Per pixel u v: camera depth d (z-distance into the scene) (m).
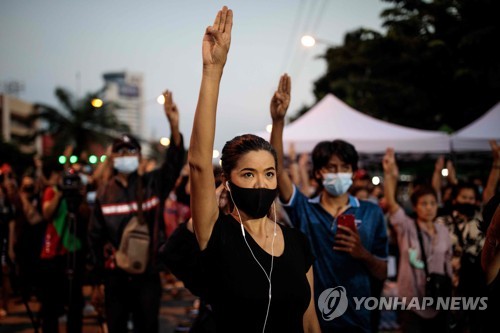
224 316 2.07
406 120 19.98
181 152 4.73
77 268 5.36
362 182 7.37
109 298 4.49
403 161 13.01
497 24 16.02
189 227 2.26
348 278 3.30
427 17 18.11
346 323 3.24
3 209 6.04
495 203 2.58
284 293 2.07
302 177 5.80
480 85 16.83
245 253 2.10
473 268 3.01
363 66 25.23
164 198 4.68
